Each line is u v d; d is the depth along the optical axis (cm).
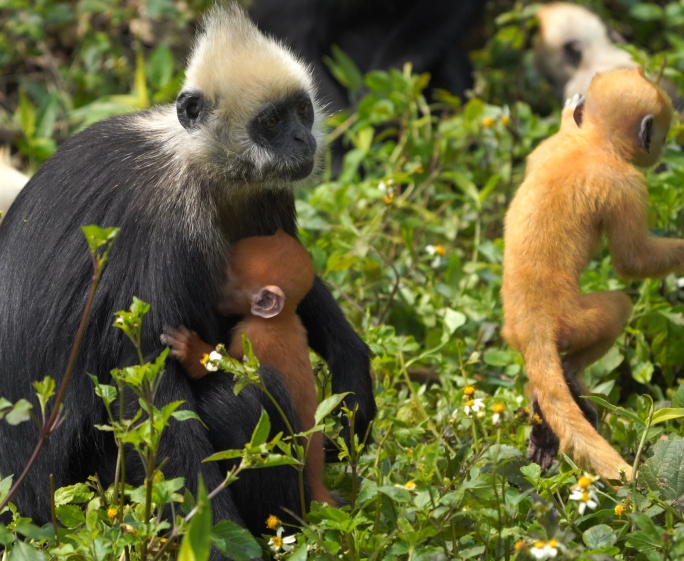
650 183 1292
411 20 1916
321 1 1892
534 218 967
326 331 1028
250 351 800
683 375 1187
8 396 921
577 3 2177
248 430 871
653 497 812
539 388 927
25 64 1969
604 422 1018
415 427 993
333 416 972
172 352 872
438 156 1549
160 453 852
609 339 971
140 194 907
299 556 740
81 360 889
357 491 884
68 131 1781
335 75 1891
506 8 2220
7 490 773
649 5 1914
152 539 748
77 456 909
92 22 2059
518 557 767
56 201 931
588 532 752
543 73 1980
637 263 984
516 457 846
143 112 1007
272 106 964
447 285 1262
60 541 777
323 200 1382
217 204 972
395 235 1423
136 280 882
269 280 912
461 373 1124
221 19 993
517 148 1578
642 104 992
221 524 717
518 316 954
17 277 924
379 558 790
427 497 784
